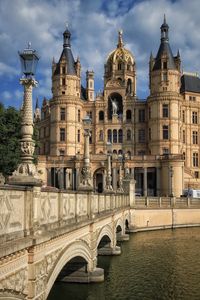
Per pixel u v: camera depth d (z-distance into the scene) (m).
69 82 96.19
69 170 87.56
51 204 14.16
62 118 95.56
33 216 11.67
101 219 25.56
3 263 9.92
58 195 15.16
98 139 99.81
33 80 12.15
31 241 11.22
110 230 33.22
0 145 46.38
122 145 99.12
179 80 97.62
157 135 93.00
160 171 83.94
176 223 61.03
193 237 48.91
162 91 93.00
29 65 12.05
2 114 47.91
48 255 13.84
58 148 94.75
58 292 23.09
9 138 47.38
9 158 45.84
